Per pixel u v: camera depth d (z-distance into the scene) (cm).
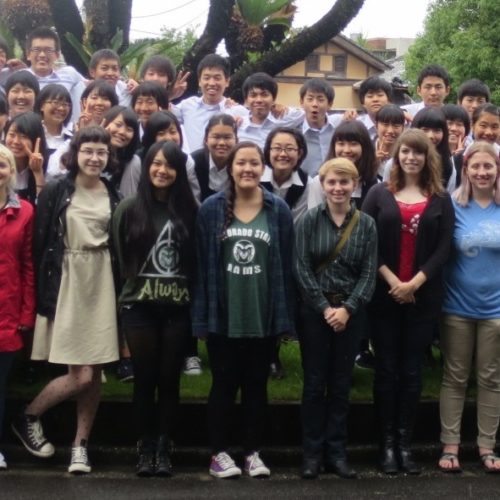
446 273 507
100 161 475
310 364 483
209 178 552
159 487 464
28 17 923
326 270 479
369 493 463
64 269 471
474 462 519
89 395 482
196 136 645
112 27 857
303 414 487
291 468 502
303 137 544
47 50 671
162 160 468
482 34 2062
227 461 481
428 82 651
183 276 472
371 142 540
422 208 489
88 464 483
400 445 497
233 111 646
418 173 495
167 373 474
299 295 487
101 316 471
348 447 514
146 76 664
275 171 541
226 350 477
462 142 601
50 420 510
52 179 488
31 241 479
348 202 485
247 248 470
